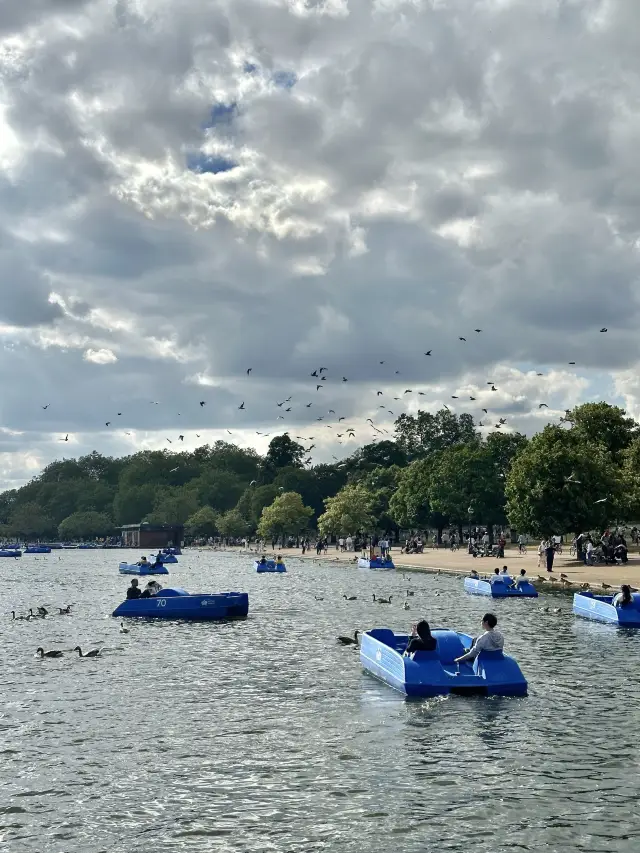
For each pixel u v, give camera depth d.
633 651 36.09
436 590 69.69
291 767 20.47
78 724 24.69
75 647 38.22
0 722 25.00
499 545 106.75
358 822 17.11
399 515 156.12
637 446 100.19
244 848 16.09
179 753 21.75
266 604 60.22
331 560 128.50
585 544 85.69
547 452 85.00
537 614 50.00
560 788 18.73
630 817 17.14
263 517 189.88
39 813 17.91
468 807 17.75
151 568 108.88
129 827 17.14
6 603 67.31
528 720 24.33
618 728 23.41
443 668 28.27
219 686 29.80
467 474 132.38
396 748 21.81
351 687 29.20
